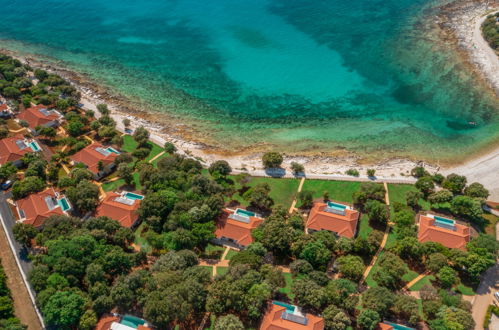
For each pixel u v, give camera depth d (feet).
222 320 259.60
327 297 275.39
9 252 334.44
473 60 654.94
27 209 358.84
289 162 474.08
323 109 589.73
